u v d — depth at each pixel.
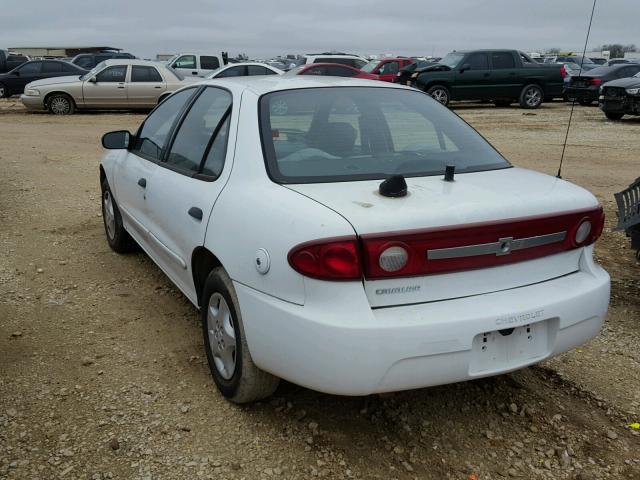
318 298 2.50
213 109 3.71
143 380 3.39
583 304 2.84
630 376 3.58
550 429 3.07
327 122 3.36
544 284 2.84
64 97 18.17
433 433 3.01
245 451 2.83
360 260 2.46
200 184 3.40
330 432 2.98
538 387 3.44
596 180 9.38
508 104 22.47
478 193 2.81
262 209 2.78
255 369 2.92
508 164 3.48
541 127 16.19
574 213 2.87
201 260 3.40
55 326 4.03
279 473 2.70
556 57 36.41
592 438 3.01
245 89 3.50
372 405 3.21
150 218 4.21
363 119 3.45
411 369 2.51
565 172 10.05
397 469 2.75
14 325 4.03
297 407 3.17
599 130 15.66
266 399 3.22
